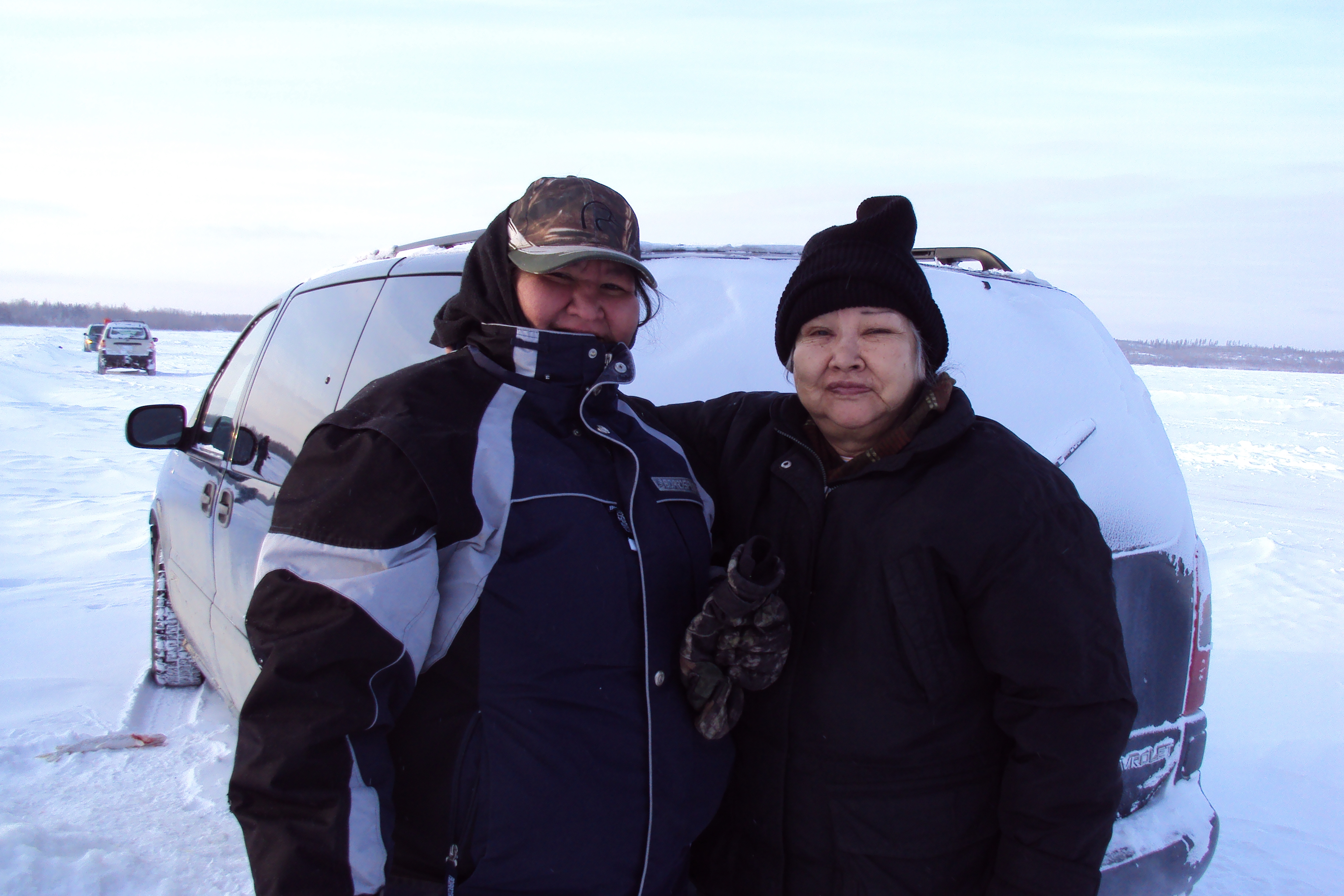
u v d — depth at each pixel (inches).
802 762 54.0
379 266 100.3
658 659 51.3
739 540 59.1
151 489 351.6
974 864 53.2
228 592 106.3
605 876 49.0
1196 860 71.8
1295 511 350.6
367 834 43.4
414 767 48.6
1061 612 48.4
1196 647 76.2
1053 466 53.2
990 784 53.3
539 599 47.6
